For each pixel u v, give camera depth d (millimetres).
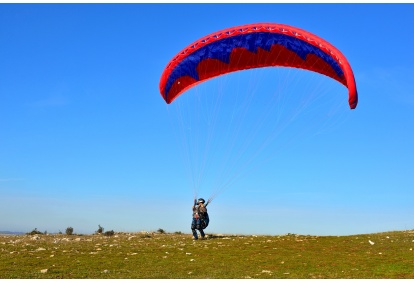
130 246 21703
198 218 24000
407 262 16672
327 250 19328
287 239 22484
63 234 29359
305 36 19984
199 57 22578
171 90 24156
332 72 20438
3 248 20609
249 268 16172
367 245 20172
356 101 17641
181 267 16391
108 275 14969
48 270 15477
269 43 21453
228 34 21625
